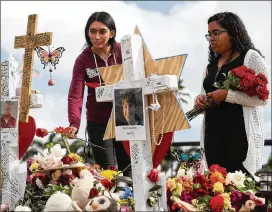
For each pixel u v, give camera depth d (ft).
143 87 12.34
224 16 15.88
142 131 12.32
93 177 13.46
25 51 13.94
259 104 15.12
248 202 12.90
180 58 12.40
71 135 15.25
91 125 17.83
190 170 14.03
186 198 12.98
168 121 12.51
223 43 15.88
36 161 14.66
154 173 12.29
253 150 15.37
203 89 16.74
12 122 13.75
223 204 12.73
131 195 13.47
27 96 13.60
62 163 14.06
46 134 14.71
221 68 15.94
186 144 23.66
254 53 15.55
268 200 12.55
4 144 13.73
